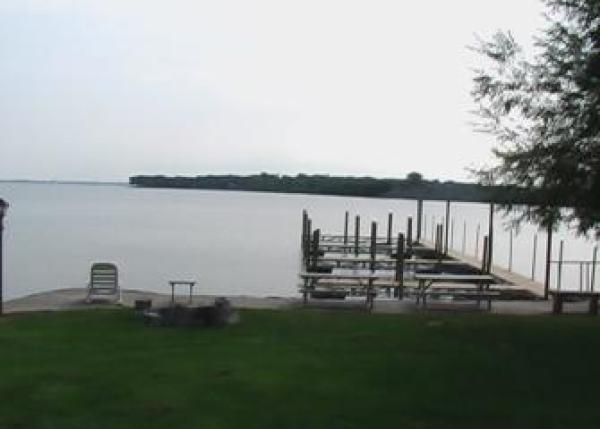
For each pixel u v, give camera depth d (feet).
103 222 293.64
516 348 47.67
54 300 68.95
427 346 47.78
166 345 47.16
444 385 38.58
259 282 126.00
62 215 341.41
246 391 36.58
